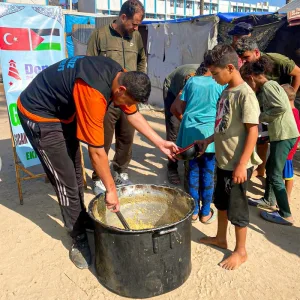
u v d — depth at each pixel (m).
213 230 3.14
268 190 3.44
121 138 3.78
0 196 3.82
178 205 2.67
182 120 3.15
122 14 3.60
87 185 4.07
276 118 3.04
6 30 3.34
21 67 3.47
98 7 36.38
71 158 2.58
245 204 2.48
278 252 2.80
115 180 4.01
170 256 2.25
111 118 3.52
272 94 3.00
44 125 2.45
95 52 3.79
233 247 2.87
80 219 2.69
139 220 2.87
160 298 2.32
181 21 7.38
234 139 2.38
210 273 2.56
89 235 3.06
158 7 44.38
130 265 2.21
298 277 2.52
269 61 3.15
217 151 2.51
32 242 2.97
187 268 2.43
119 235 2.15
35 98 2.43
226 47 2.30
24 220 3.31
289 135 3.03
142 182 4.16
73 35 12.41
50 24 3.57
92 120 2.11
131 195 2.80
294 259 2.72
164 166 4.71
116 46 3.76
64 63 2.39
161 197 2.78
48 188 4.02
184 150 2.65
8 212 3.46
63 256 2.79
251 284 2.45
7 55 3.38
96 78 2.11
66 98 2.34
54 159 2.50
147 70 8.87
